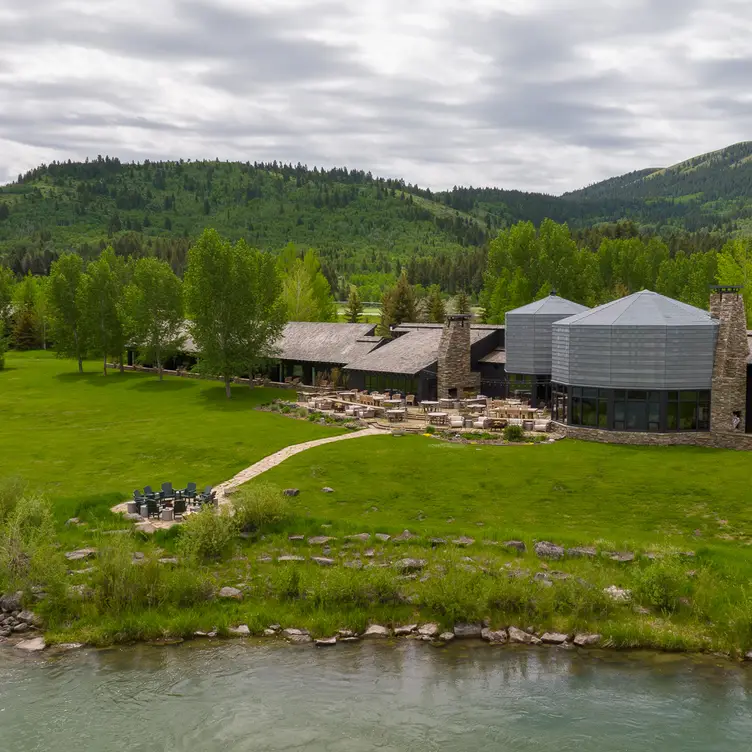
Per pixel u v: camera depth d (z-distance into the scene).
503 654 23.58
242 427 54.12
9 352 123.62
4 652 23.62
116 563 26.56
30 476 41.06
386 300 117.19
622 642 23.98
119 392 75.94
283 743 19.02
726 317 44.38
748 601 24.30
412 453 43.47
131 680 22.03
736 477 37.28
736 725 19.69
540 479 37.97
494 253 111.44
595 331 46.59
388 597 26.33
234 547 30.22
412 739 19.19
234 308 70.44
